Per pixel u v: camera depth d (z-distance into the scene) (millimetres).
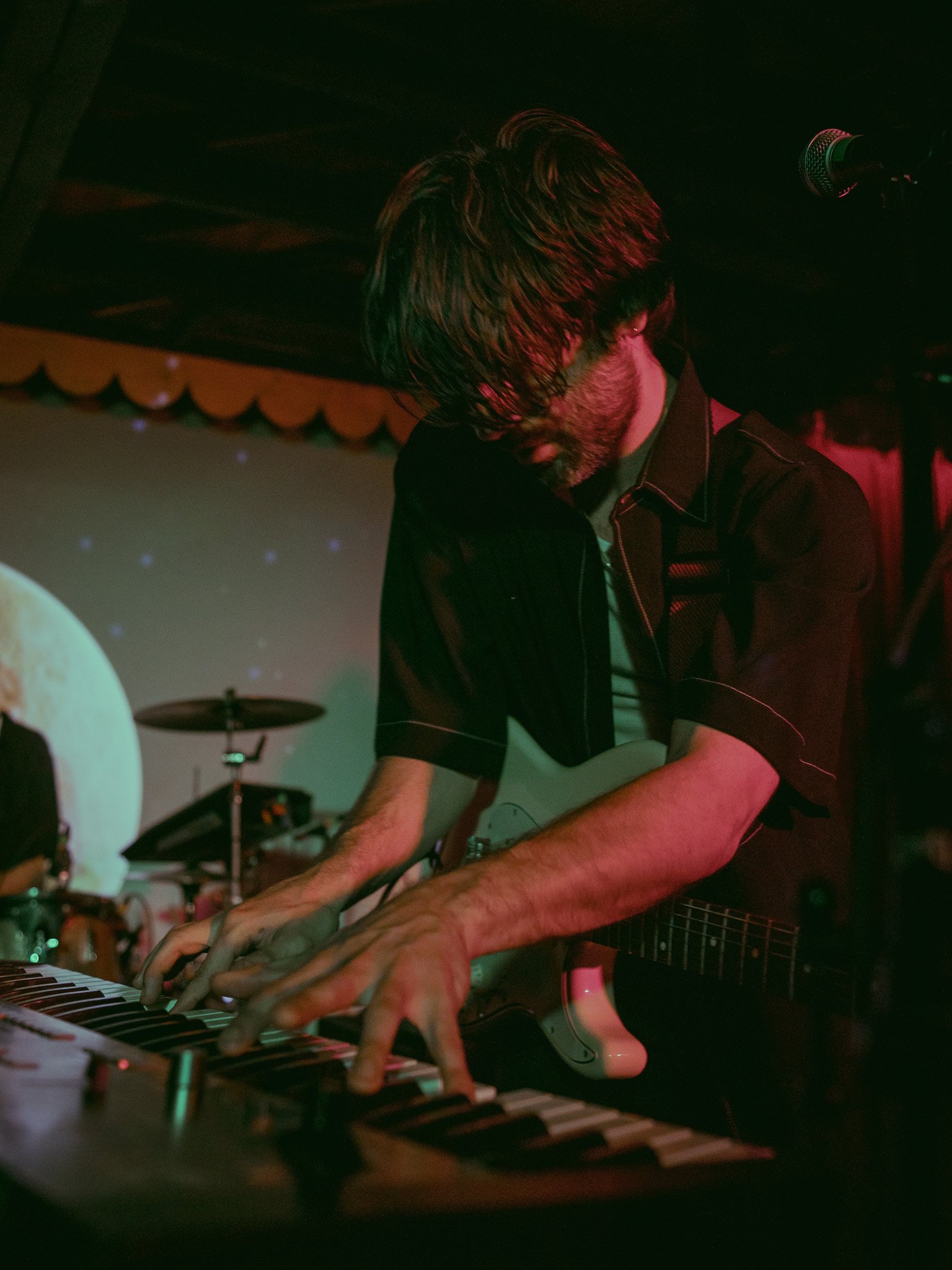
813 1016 1109
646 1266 466
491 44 3789
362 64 3672
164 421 6145
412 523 1401
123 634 5969
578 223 1070
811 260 4324
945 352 1052
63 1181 429
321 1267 402
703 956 1145
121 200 4914
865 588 1069
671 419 1221
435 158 1145
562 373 1074
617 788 951
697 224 4254
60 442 6023
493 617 1357
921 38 3098
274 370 6062
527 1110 612
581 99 3889
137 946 4652
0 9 3367
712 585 1207
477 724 1339
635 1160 523
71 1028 827
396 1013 687
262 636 6172
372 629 6340
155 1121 530
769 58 3555
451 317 1055
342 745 6191
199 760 5988
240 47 3537
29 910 4219
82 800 5754
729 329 4832
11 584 5844
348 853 1174
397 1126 584
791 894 1184
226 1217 398
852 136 1174
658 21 3691
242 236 5184
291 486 6324
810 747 976
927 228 1120
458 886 812
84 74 3504
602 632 1311
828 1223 512
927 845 550
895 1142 515
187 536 6145
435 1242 425
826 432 4820
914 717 577
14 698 5734
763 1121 1136
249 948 1017
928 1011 527
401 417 6266
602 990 1255
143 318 5852
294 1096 649
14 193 4273
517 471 1345
